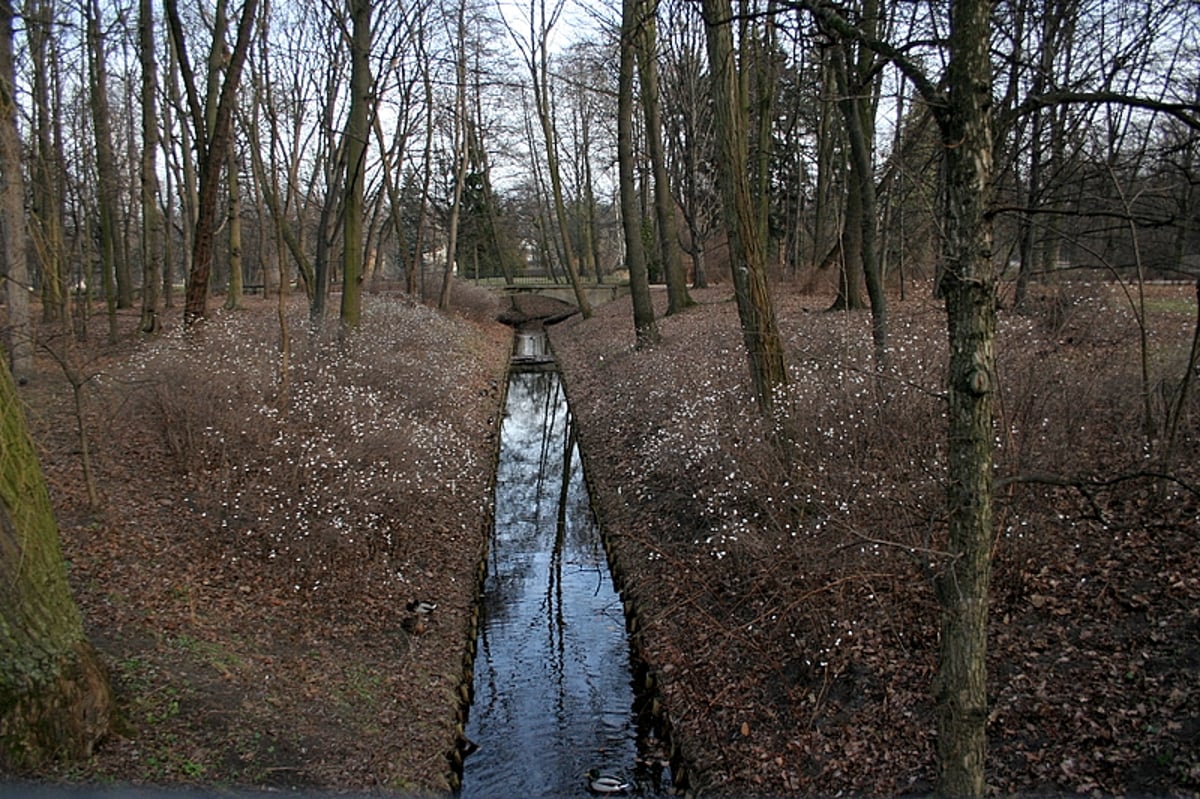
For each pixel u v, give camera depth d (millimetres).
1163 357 9547
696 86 26203
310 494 8953
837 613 6941
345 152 17391
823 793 5562
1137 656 5773
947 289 3877
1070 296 11203
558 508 12883
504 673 7938
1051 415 8367
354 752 5879
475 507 11797
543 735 6941
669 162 31547
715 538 8344
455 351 21531
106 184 16000
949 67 3848
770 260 31141
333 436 10219
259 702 6070
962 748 3910
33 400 11531
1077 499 7566
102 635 6270
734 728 6445
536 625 8961
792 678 6719
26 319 11945
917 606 6832
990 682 6039
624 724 7109
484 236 46844
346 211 15969
